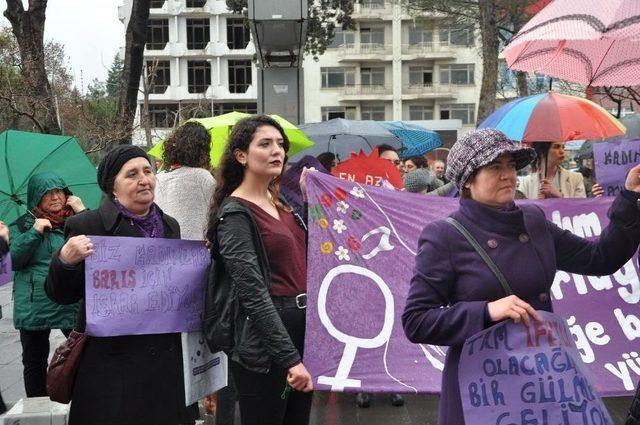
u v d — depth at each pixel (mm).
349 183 3840
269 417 2883
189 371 3094
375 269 3750
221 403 4121
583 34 2975
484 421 2295
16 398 5477
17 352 6949
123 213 3061
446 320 2316
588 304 4094
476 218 2426
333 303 3670
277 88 9766
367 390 3537
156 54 53344
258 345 2785
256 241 2875
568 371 2299
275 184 3268
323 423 5023
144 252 2996
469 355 2338
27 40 7293
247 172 3043
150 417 2934
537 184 5867
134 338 2949
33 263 4441
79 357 2902
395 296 3703
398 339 3652
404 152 11969
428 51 53938
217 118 6359
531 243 2420
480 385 2316
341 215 3801
